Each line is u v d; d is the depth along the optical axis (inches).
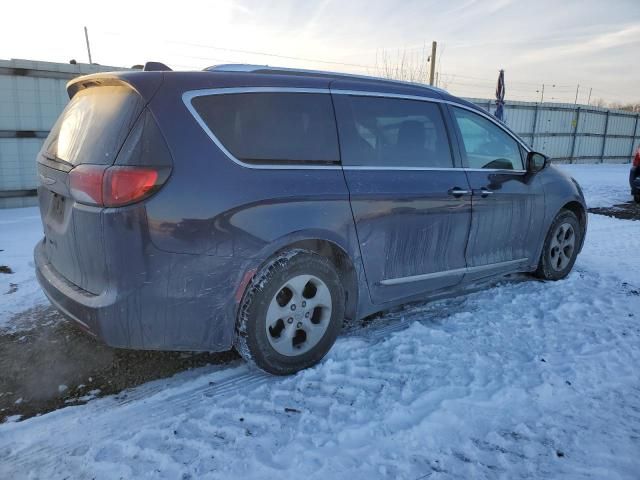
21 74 343.0
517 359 126.2
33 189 359.9
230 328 108.7
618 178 654.5
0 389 112.2
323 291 119.3
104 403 106.7
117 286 98.0
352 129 127.4
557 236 191.2
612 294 177.0
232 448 91.3
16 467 86.5
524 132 895.1
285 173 112.5
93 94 116.3
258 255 107.3
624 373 121.2
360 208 123.5
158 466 86.6
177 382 115.5
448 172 146.7
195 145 101.6
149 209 96.0
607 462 89.5
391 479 84.4
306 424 98.4
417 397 107.9
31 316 152.0
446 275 149.3
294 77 122.1
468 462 89.0
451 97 156.1
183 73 107.0
